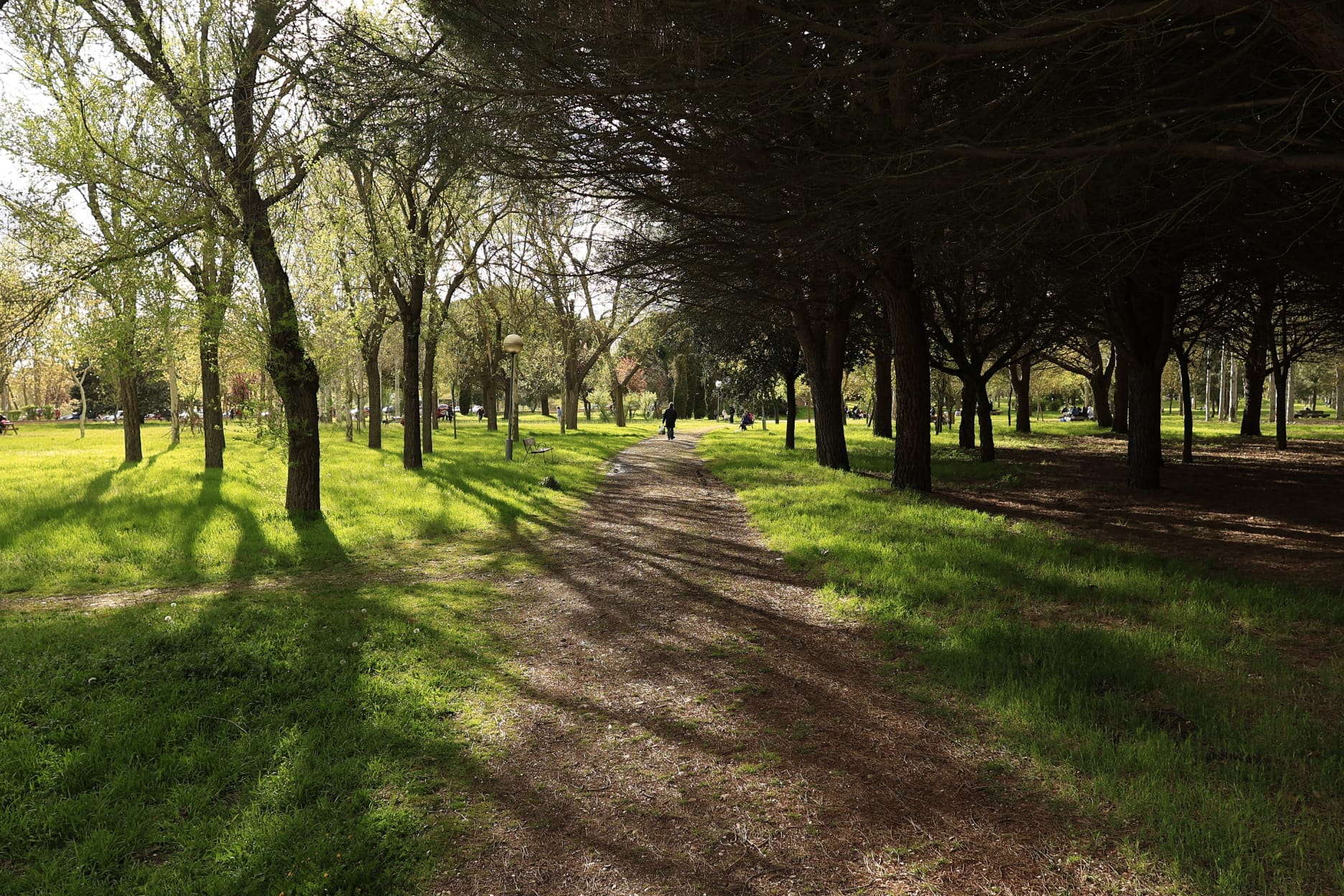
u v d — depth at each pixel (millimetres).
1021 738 3898
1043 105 5895
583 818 3338
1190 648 5090
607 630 6172
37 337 9156
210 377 16359
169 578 8055
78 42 8938
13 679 4758
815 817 3295
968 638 5422
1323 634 5441
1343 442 27281
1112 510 11781
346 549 9430
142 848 3150
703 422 65375
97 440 30422
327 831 3172
